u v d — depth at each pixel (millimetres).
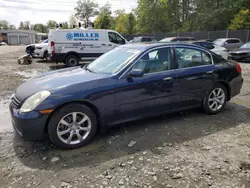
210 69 4340
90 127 3344
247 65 12281
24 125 2984
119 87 3434
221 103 4629
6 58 16297
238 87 4855
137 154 3100
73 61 11453
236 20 29234
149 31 48531
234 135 3670
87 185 2492
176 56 4043
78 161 2941
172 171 2727
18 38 71375
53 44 11023
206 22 36656
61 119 3123
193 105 4328
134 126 3984
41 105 2986
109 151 3186
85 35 11469
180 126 3994
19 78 8516
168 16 49281
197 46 4336
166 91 3889
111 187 2461
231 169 2766
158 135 3652
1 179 2584
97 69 3943
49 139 3330
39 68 11336
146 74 3707
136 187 2463
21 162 2920
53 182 2539
